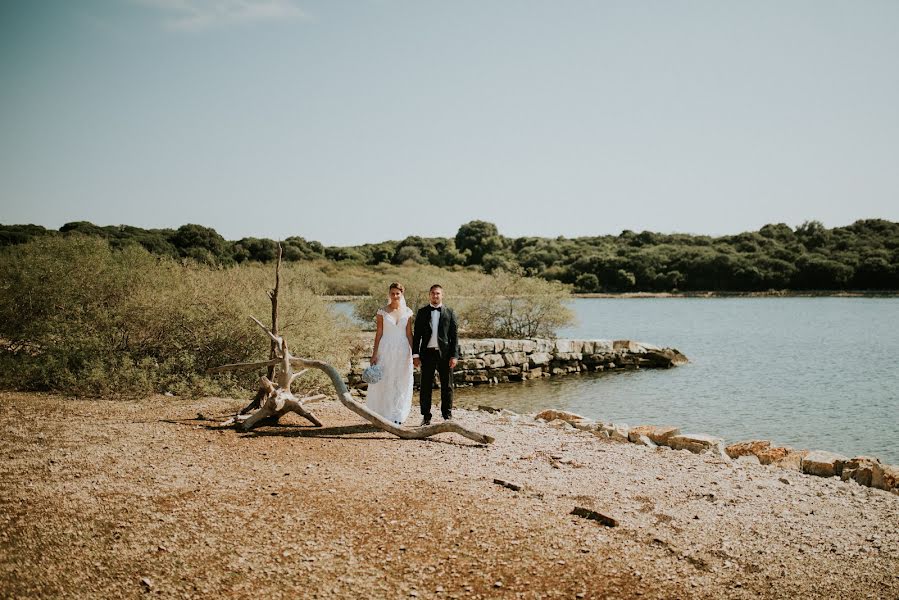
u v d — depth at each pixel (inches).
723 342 1320.1
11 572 154.9
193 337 471.5
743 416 596.7
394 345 337.1
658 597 156.0
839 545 193.8
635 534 195.5
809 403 658.8
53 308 450.6
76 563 162.1
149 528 185.9
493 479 247.3
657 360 1025.5
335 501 215.0
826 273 3814.0
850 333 1496.1
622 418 597.0
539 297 1192.8
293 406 327.0
